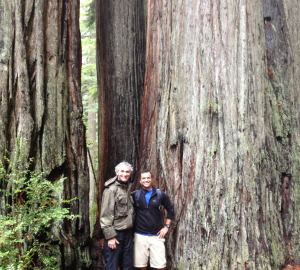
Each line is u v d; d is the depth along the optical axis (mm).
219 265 4145
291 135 5590
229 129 4480
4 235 3049
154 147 5062
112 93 7543
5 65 4258
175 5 5180
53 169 4332
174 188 4656
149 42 5605
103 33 7863
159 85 5195
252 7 5016
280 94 5645
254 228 4297
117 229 4059
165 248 4520
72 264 4270
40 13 4508
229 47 4668
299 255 4926
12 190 3773
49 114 4430
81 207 4590
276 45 5871
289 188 5336
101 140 7664
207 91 4602
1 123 4137
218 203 4312
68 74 4812
